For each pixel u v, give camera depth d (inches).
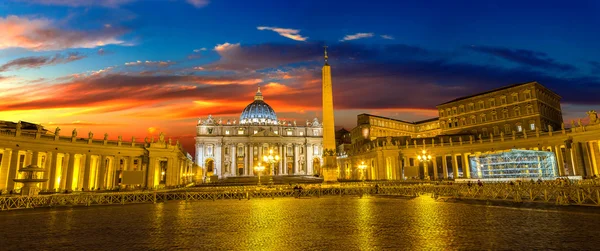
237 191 1501.0
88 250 516.4
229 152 5787.4
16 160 1710.1
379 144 3129.9
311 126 6245.1
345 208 1003.9
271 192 1517.0
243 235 610.2
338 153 4734.3
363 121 4446.4
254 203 1229.1
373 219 767.1
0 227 729.6
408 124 4869.6
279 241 555.2
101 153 2117.4
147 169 2308.1
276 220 780.0
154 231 664.4
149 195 1374.3
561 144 2175.2
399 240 546.0
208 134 5723.4
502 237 557.3
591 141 2073.1
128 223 772.0
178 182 2733.8
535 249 477.7
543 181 1571.1
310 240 557.0
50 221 816.9
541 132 2294.5
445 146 2810.0
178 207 1128.8
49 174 1844.2
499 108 3395.7
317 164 6122.1
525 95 3206.2
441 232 605.6
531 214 809.5
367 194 1534.2
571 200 1017.5
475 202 1099.9
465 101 3695.9
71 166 1952.5
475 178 2036.2
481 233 592.1
